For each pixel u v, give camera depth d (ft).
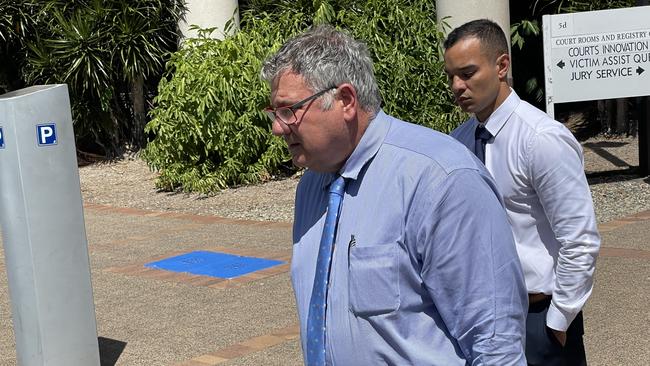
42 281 15.89
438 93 37.37
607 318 18.37
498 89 10.09
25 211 15.66
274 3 43.45
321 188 7.75
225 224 30.91
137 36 44.91
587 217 9.71
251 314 20.44
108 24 45.34
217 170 37.37
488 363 6.97
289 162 39.17
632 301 19.29
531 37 46.60
